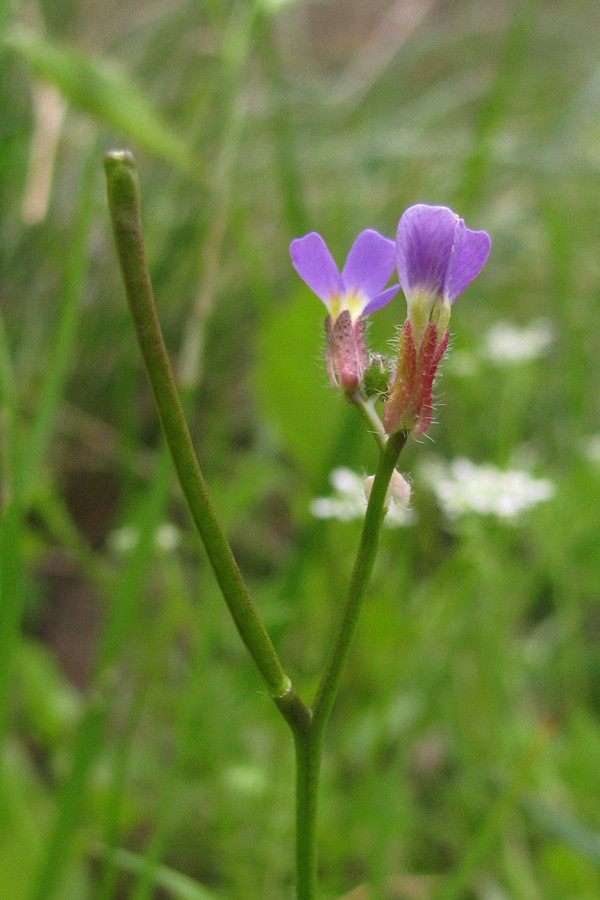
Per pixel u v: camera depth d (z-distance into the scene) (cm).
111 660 13
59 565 25
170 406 8
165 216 26
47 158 16
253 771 15
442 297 9
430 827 18
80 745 12
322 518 17
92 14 32
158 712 19
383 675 18
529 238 31
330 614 19
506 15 40
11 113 20
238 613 9
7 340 23
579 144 31
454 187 28
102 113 15
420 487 21
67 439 25
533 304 31
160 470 13
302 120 30
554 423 27
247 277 27
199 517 8
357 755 18
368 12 44
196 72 28
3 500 13
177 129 26
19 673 18
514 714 19
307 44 41
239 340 28
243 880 15
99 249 25
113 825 13
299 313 18
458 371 21
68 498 26
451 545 23
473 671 19
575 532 19
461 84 36
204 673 15
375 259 9
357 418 18
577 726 18
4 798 14
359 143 29
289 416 19
